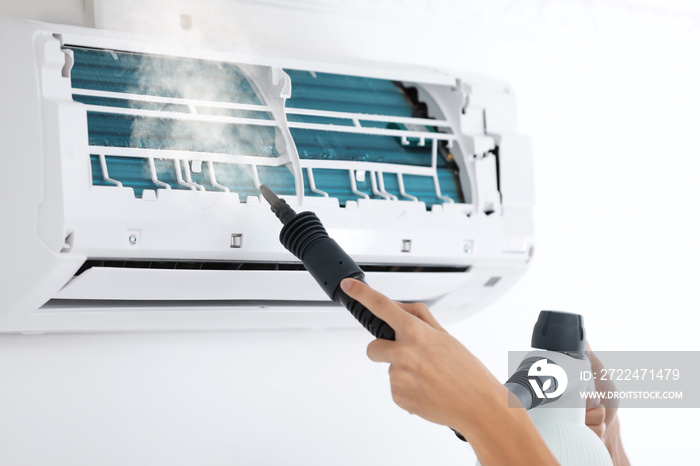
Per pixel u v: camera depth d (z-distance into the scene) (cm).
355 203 123
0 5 121
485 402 66
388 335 71
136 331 136
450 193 136
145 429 136
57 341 129
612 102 191
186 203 108
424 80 136
